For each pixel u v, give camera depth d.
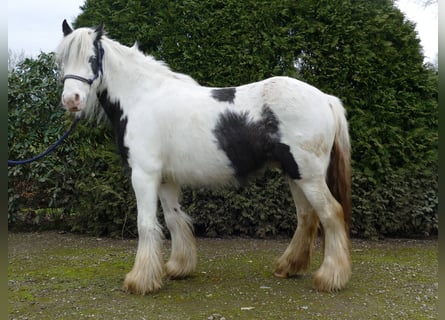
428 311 2.53
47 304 2.70
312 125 2.73
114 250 4.27
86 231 4.95
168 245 4.50
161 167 2.94
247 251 4.19
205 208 4.64
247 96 2.86
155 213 2.94
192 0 4.75
